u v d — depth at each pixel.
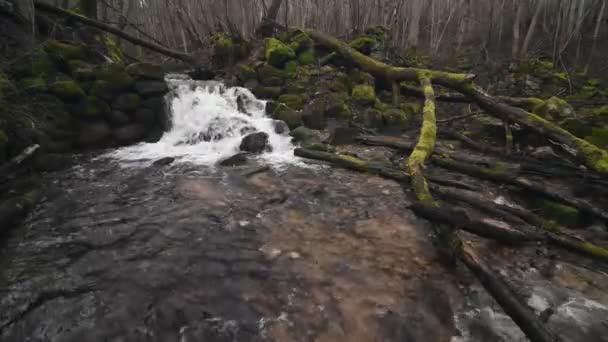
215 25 18.05
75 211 4.92
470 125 9.54
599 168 5.35
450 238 3.83
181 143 8.56
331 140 8.34
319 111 9.33
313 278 3.51
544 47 18.03
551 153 6.73
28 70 7.46
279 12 21.61
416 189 5.08
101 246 4.04
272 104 9.91
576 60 15.62
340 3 18.64
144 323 2.90
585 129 6.98
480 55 18.92
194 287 3.35
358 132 8.70
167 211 4.96
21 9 8.28
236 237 4.30
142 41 11.97
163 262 3.75
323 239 4.28
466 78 8.52
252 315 3.00
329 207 5.20
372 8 19.03
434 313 3.02
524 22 20.34
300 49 12.45
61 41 8.90
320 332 2.83
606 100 11.50
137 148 8.04
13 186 5.43
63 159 6.79
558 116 7.74
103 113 8.02
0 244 4.03
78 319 2.92
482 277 3.18
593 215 4.39
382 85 11.72
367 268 3.68
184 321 2.93
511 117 7.41
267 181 6.20
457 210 4.06
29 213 4.81
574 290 3.30
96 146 7.81
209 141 8.78
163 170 6.65
